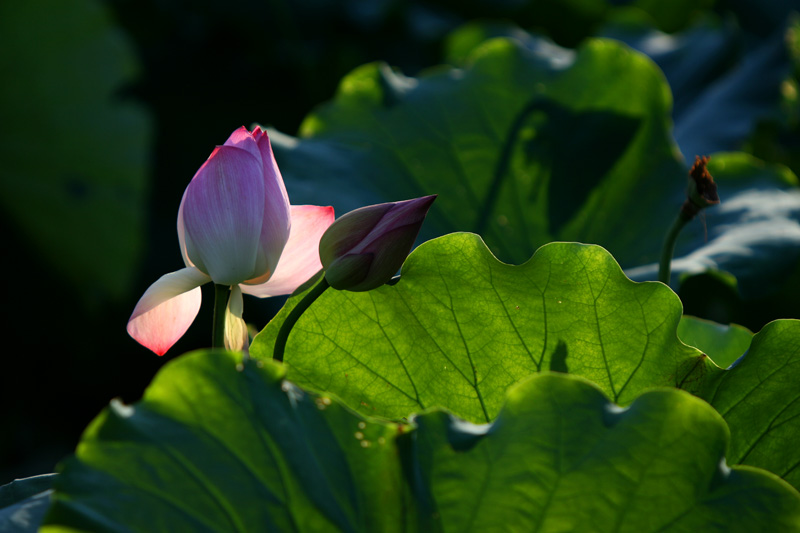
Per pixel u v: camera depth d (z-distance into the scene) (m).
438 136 3.04
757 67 4.01
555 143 3.05
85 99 6.01
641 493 2.23
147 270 6.48
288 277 2.37
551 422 2.23
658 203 2.89
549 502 2.24
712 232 2.80
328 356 2.39
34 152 6.12
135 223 6.21
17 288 6.32
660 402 2.22
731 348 2.48
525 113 3.09
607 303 2.33
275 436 2.21
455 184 2.96
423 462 2.24
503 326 2.36
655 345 2.34
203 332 5.43
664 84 3.03
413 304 2.36
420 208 2.31
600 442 2.23
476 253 2.33
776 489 2.22
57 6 5.77
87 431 2.19
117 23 6.04
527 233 2.90
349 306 2.37
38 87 5.95
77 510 2.16
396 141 3.00
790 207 2.79
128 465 2.18
